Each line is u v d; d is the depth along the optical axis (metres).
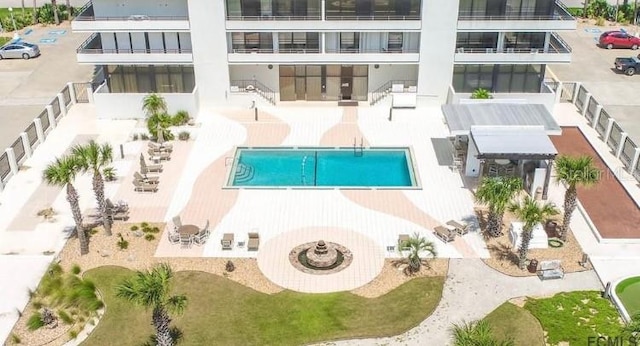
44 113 47.69
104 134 48.03
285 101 53.38
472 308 30.78
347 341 28.88
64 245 35.59
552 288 32.09
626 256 34.59
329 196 40.22
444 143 46.62
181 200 39.75
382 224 37.41
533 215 31.58
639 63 58.66
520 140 39.59
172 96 49.25
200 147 46.09
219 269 33.56
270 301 31.22
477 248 35.19
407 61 50.03
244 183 41.91
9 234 36.62
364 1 48.09
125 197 40.09
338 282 32.59
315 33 49.84
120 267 33.62
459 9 48.03
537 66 50.66
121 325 29.62
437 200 39.78
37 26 72.62
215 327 29.55
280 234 36.50
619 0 81.31
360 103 53.06
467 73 50.91
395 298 31.42
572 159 34.28
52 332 29.28
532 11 48.16
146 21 48.12
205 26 48.59
